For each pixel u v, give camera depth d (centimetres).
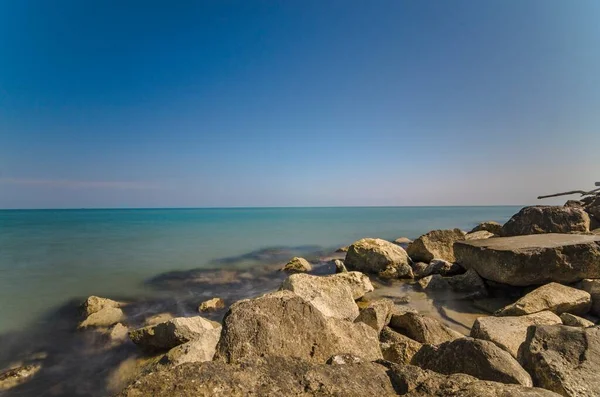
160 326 955
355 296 1354
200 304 1448
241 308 559
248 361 385
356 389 346
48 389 809
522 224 1744
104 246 3259
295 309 573
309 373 367
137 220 8144
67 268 2220
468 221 7044
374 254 1906
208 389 325
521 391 312
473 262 1396
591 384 395
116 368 891
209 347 788
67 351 1000
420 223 6444
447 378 353
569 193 2327
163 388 324
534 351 465
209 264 2366
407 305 1268
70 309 1391
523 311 932
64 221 7644
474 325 784
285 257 2645
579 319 827
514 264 1178
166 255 2753
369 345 609
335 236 4162
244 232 4744
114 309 1322
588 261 1105
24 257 2606
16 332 1150
